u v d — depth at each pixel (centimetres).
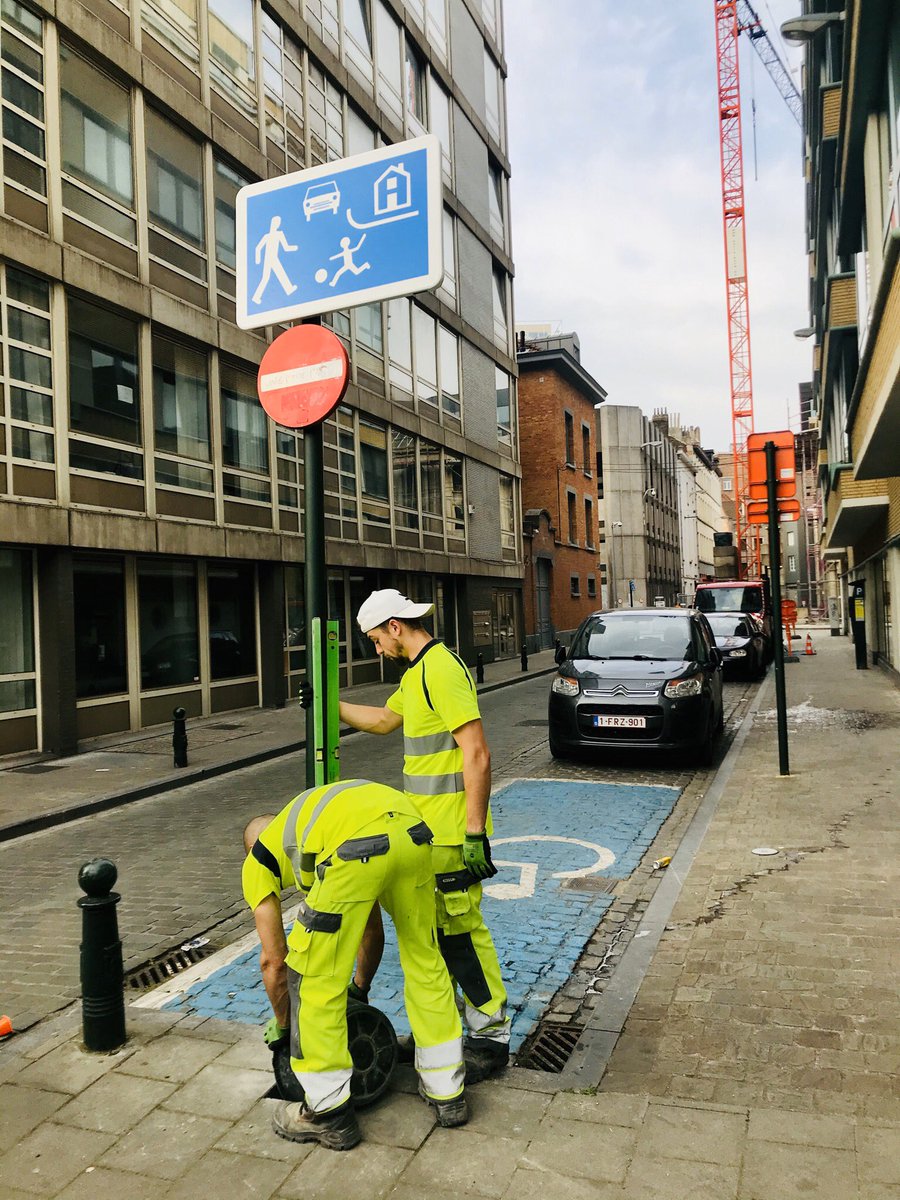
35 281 1123
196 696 1469
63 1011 409
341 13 1938
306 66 1798
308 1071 277
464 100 2666
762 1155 264
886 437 1024
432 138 357
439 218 356
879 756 952
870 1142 269
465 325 2605
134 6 1310
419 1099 304
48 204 1147
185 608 1453
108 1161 274
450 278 2522
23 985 444
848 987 391
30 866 680
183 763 1045
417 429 2253
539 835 702
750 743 1080
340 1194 255
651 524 6091
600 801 822
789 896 513
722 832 663
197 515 1428
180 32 1418
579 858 635
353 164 373
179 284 1408
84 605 1239
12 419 1080
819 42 1722
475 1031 325
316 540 357
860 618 2116
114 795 894
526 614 3139
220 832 769
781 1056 334
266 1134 287
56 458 1145
